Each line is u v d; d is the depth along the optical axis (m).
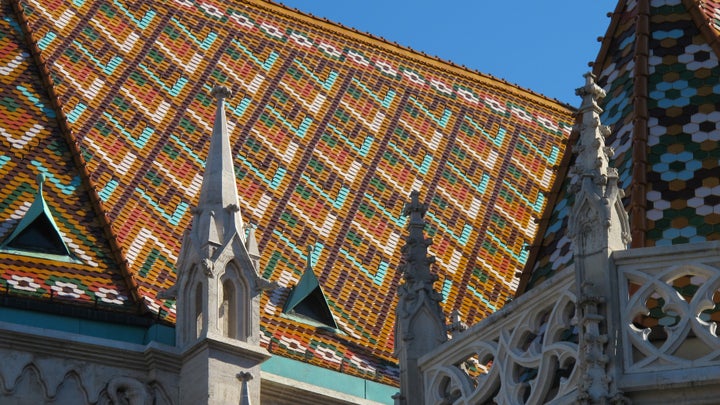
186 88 48.97
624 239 29.70
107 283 40.50
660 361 28.34
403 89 54.41
